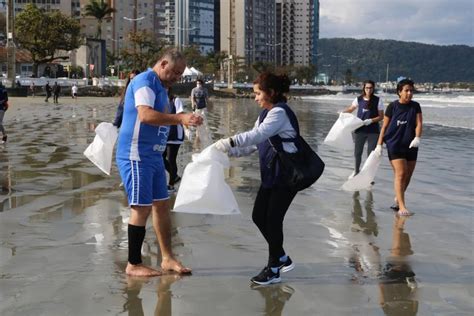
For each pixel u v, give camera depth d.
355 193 9.77
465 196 9.69
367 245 6.57
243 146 5.11
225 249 6.30
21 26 78.12
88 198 8.95
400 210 8.23
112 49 153.12
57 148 15.52
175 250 6.25
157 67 5.34
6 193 9.28
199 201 5.14
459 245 6.62
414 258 6.09
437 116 37.38
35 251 6.12
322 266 5.77
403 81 8.16
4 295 4.85
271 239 5.21
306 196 9.44
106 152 6.92
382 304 4.76
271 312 4.56
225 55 142.62
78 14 144.00
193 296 4.89
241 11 174.12
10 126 22.48
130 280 5.27
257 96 5.21
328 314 4.54
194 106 20.91
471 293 5.05
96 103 46.12
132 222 5.34
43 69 88.38
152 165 5.28
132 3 162.25
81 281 5.22
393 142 8.23
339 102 73.25
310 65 181.38
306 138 19.94
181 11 170.62
